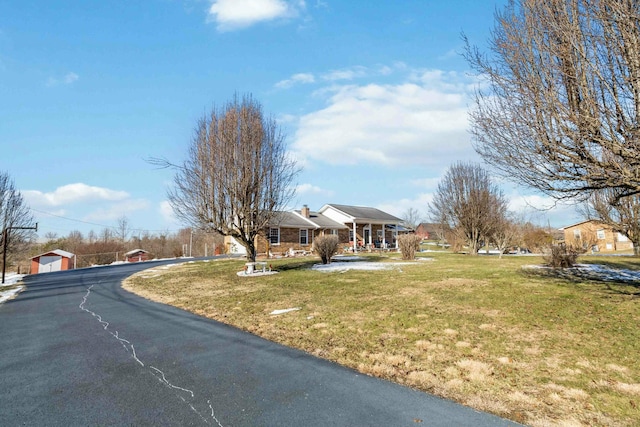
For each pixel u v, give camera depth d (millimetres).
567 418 3184
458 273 12930
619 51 4965
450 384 3957
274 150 15086
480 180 26359
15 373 4582
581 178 5641
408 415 3309
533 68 5867
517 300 7922
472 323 6250
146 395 3854
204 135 14555
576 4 5305
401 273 13531
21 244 28391
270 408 3504
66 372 4586
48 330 6918
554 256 14031
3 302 10922
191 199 14320
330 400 3658
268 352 5234
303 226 31578
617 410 3287
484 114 6668
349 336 5816
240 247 34688
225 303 9055
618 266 14062
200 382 4184
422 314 6984
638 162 4910
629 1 4719
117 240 58469
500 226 25875
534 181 6434
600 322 6020
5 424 3264
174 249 47500
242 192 14070
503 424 3119
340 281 11938
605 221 19062
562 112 5488
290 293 10000
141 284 13781
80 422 3285
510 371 4223
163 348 5531
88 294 11828
